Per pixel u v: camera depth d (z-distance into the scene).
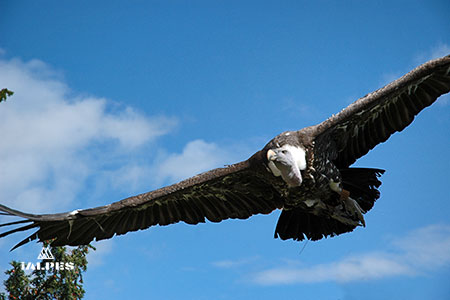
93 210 10.05
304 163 9.63
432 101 9.45
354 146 10.05
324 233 10.32
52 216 9.72
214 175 10.25
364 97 9.55
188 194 10.48
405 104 9.59
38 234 10.06
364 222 9.93
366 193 10.15
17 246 9.99
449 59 9.07
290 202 10.19
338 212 10.10
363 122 9.86
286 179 9.58
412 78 9.23
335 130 9.91
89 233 10.31
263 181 10.26
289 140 9.70
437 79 9.35
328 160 9.87
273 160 9.52
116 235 10.41
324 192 9.95
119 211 10.36
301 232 10.41
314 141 9.70
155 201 10.45
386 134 9.81
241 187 10.40
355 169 10.16
